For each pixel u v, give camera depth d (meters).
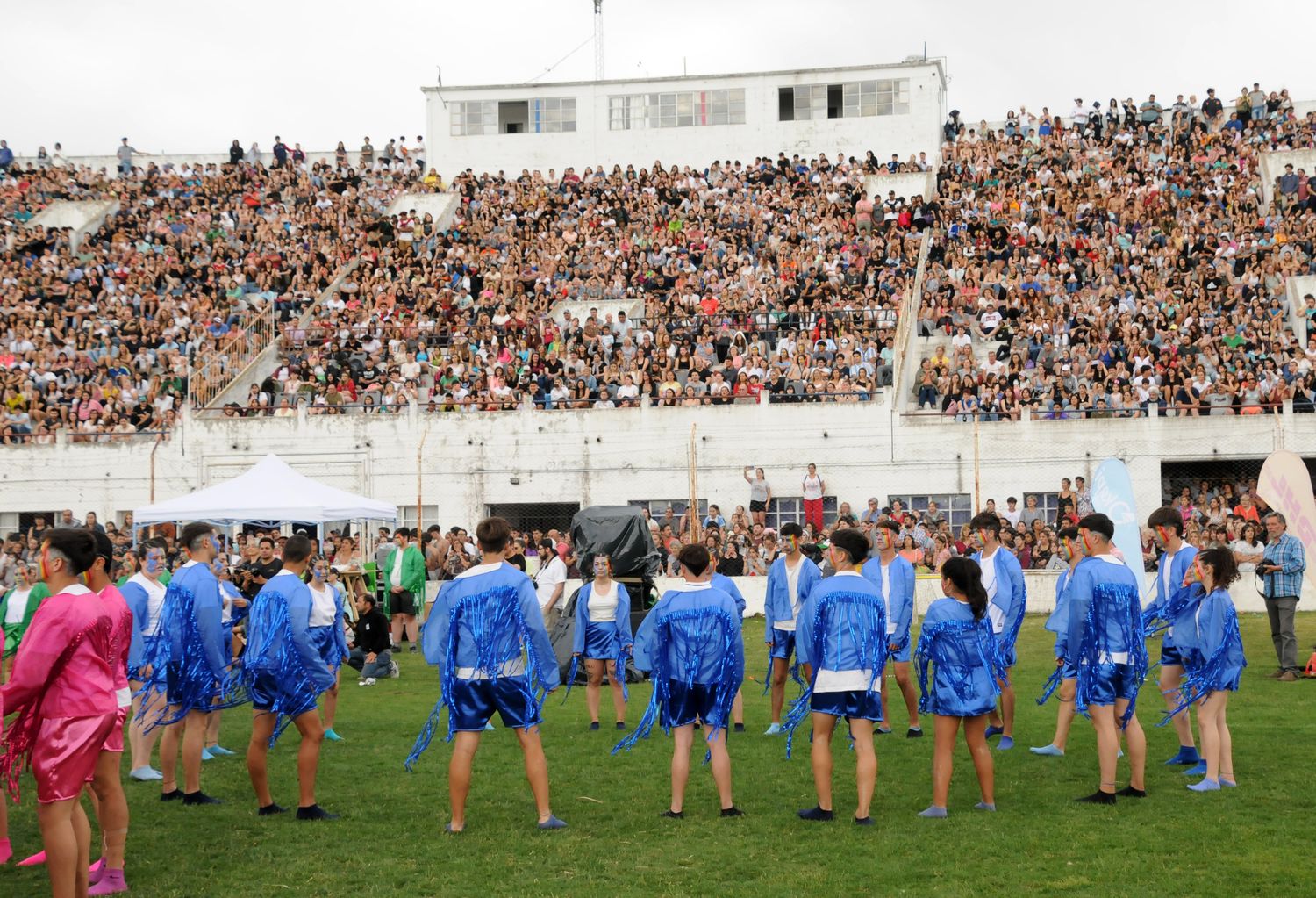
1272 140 39.78
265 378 32.53
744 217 38.72
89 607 7.30
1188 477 27.55
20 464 30.00
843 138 45.31
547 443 28.95
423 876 8.00
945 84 47.44
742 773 10.84
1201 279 32.34
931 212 37.50
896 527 12.15
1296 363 27.41
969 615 9.21
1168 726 12.66
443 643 9.00
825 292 33.31
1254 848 8.29
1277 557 15.35
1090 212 36.56
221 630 10.04
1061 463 26.97
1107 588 9.52
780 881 7.76
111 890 7.78
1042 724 12.84
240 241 40.12
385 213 42.31
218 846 8.75
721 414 28.45
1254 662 16.73
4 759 7.19
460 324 33.66
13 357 33.31
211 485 29.59
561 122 46.78
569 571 23.36
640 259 36.62
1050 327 30.70
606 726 13.48
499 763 11.50
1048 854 8.21
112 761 7.85
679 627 9.40
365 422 29.41
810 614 9.18
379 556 22.34
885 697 12.61
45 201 43.88
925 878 7.79
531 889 7.70
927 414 27.52
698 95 46.09
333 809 9.83
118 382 32.41
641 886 7.73
